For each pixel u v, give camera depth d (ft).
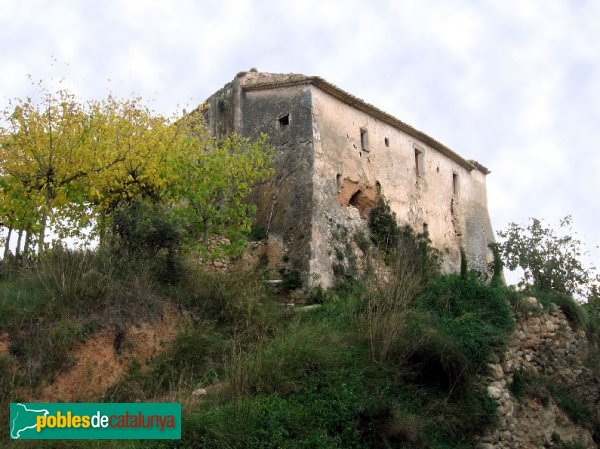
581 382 48.52
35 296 34.88
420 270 48.55
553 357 47.01
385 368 37.11
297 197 61.16
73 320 34.04
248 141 62.49
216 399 31.32
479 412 38.01
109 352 34.14
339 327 41.93
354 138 68.64
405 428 32.53
